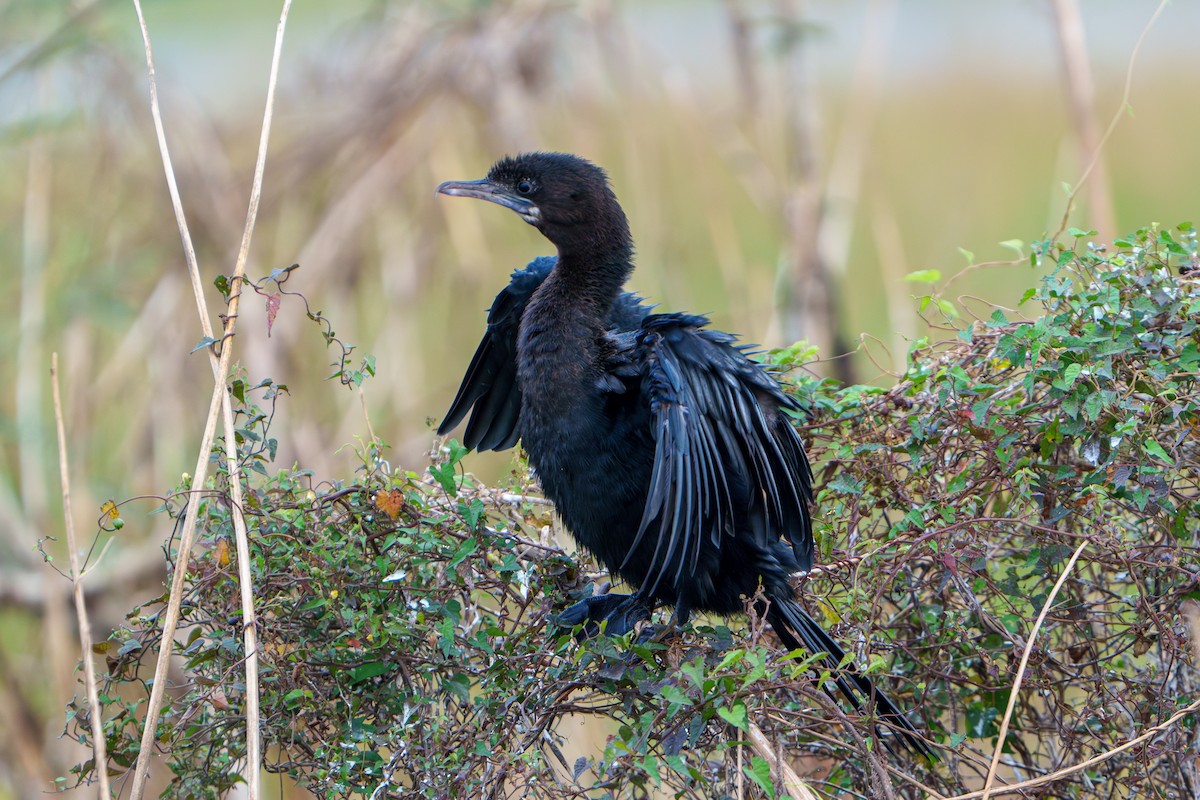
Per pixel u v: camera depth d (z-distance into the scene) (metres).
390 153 14.72
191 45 21.50
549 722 7.10
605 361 7.92
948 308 8.21
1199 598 7.28
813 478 7.98
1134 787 7.48
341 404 13.66
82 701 7.42
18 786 11.60
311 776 7.16
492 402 8.95
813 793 6.82
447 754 6.99
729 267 13.90
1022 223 18.47
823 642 7.62
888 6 15.23
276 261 14.79
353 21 15.43
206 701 7.18
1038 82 22.67
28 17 14.25
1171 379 7.21
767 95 14.84
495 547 7.48
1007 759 8.09
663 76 14.56
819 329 13.77
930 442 7.77
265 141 7.68
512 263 15.34
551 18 14.91
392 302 14.22
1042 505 7.54
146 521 13.17
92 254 14.24
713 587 7.71
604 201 8.27
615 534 7.93
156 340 13.93
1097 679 7.44
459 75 14.73
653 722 6.48
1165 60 24.84
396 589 7.35
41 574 12.53
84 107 14.14
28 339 13.36
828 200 14.40
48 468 13.12
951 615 7.74
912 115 22.12
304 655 7.17
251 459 7.71
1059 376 7.22
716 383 7.46
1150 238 7.40
